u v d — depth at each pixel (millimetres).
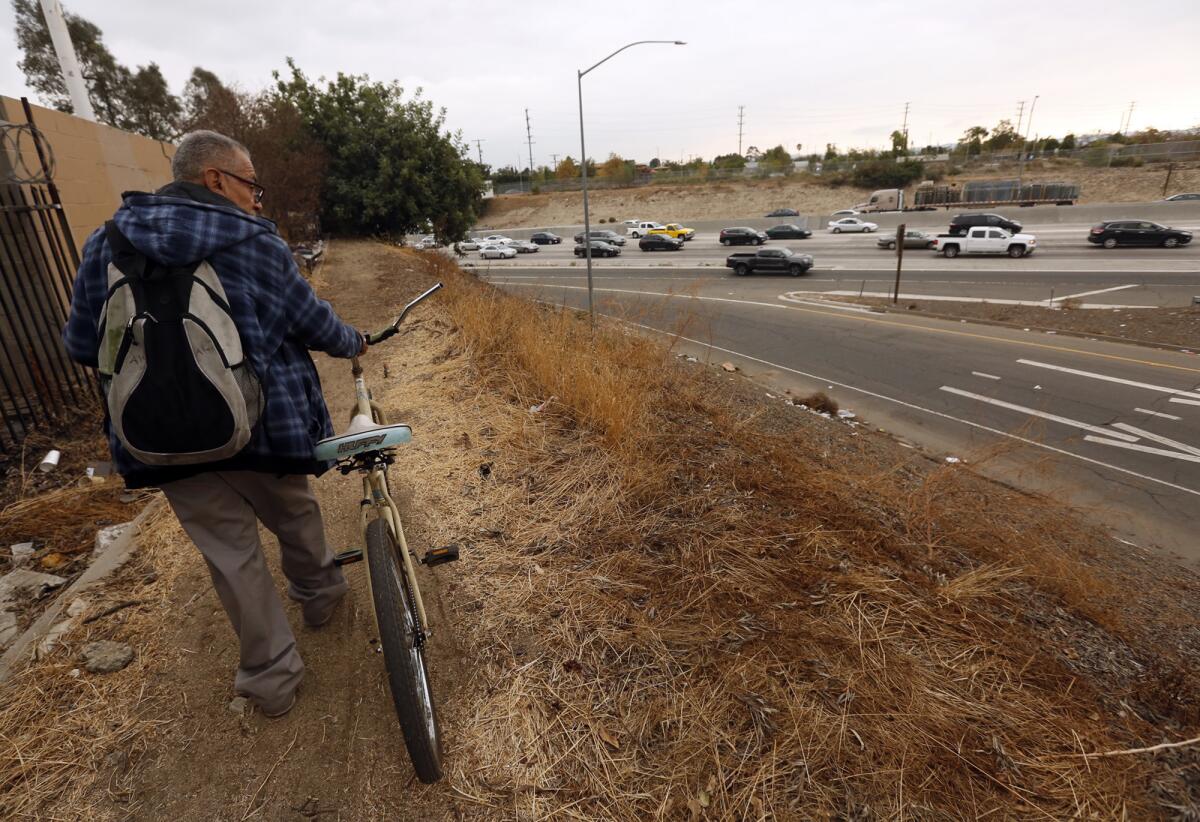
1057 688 2277
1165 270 27750
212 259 1611
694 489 3488
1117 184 53562
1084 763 1949
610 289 29906
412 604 1894
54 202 4824
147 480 1691
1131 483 8570
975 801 1812
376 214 29688
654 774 1895
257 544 1956
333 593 2461
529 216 73125
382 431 1868
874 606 2590
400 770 1943
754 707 2080
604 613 2533
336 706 2168
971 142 77500
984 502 4590
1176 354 14969
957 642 2439
